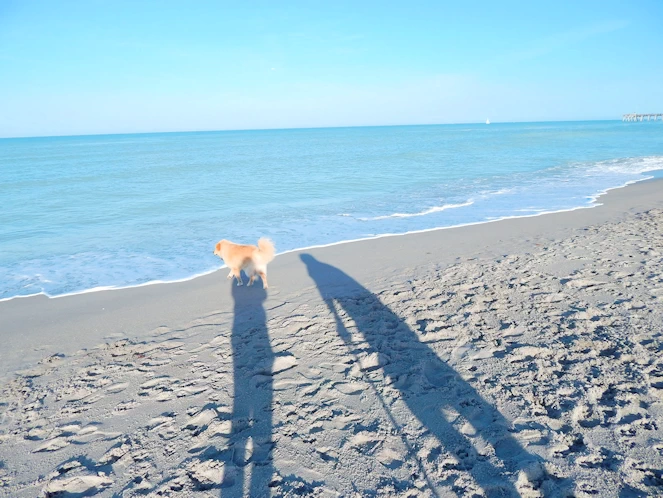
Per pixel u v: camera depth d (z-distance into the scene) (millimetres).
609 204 10820
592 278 5352
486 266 6266
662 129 63344
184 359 4043
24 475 2631
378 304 5078
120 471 2607
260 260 5859
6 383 3785
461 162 22516
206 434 2898
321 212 11156
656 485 2166
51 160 29828
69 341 4609
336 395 3279
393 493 2289
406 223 9703
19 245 8547
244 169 21031
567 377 3225
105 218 10852
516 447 2549
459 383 3303
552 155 25547
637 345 3586
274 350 4105
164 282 6438
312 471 2508
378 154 28266
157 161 26891
